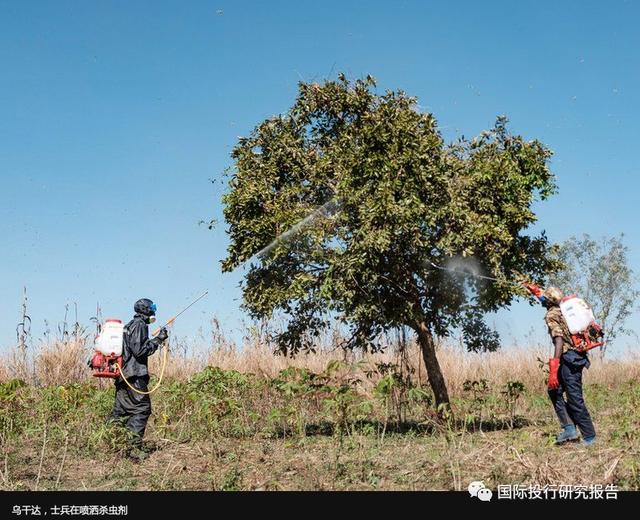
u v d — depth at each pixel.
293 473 6.79
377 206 8.39
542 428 9.48
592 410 11.58
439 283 9.70
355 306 9.00
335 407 7.90
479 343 10.34
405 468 6.80
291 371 9.22
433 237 9.11
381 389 7.85
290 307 9.73
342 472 6.52
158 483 6.51
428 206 8.72
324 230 8.94
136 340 8.13
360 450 7.24
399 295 9.59
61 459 8.01
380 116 9.02
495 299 9.45
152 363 14.27
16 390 9.57
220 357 14.62
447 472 6.36
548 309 8.30
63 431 8.20
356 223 8.91
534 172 9.59
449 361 14.71
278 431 9.88
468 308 9.80
